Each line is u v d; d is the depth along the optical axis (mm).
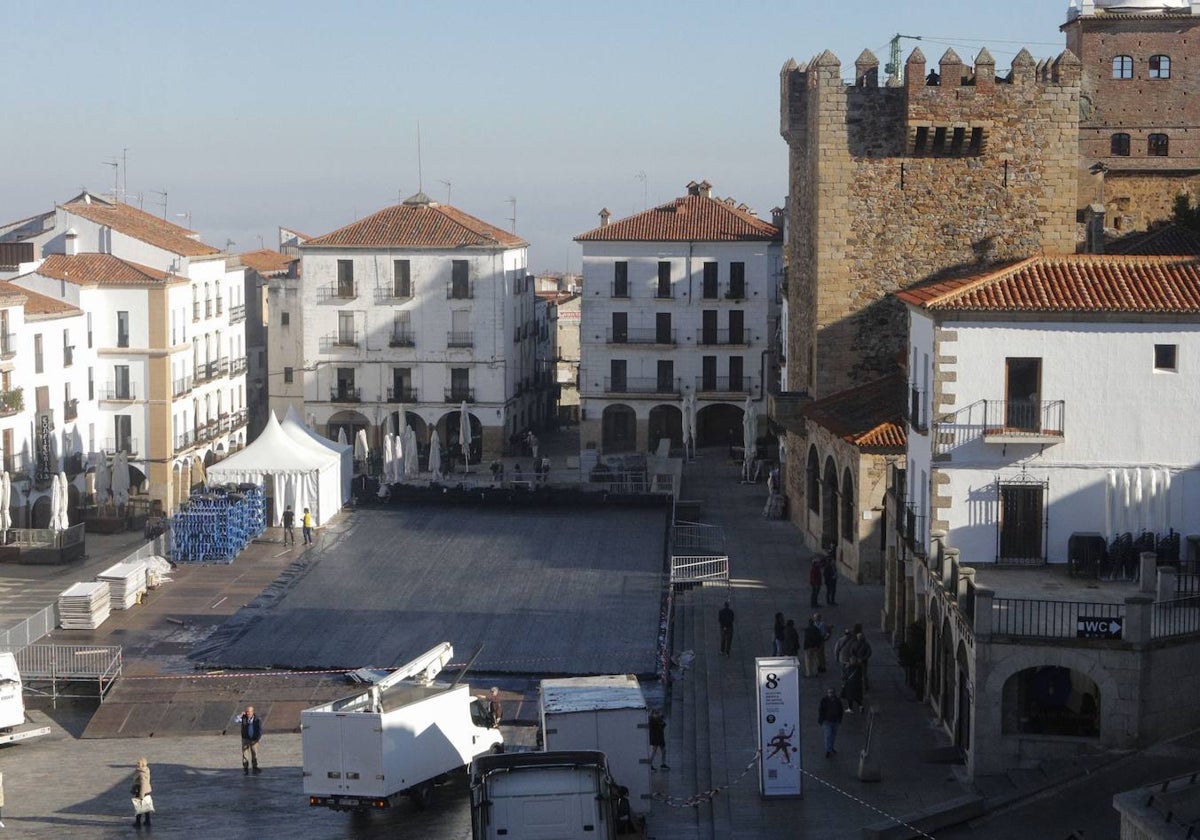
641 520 77938
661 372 112000
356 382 110562
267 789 41188
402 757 37594
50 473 86125
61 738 46938
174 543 68062
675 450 111000
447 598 60625
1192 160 86688
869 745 38562
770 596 60438
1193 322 42062
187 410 98625
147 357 93875
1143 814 29203
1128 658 36500
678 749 42969
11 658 46719
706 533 74250
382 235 109562
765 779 37750
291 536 72125
